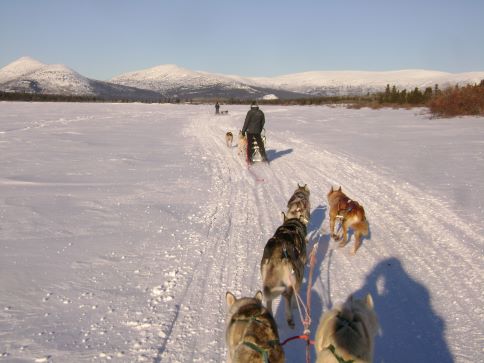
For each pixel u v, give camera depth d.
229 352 3.79
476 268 6.14
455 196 9.52
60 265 6.35
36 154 15.96
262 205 9.72
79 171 13.02
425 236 7.50
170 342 4.55
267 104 87.31
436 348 4.47
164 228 8.06
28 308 5.15
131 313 5.09
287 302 4.95
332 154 15.86
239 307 3.96
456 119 28.75
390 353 4.43
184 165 14.45
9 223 8.09
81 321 4.90
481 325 4.80
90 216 8.64
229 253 6.92
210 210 9.27
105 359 4.25
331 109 52.12
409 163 13.41
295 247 5.22
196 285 5.81
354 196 10.18
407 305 5.32
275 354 3.42
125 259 6.63
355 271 6.33
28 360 4.20
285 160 15.45
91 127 27.00
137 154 16.50
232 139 20.50
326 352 3.33
